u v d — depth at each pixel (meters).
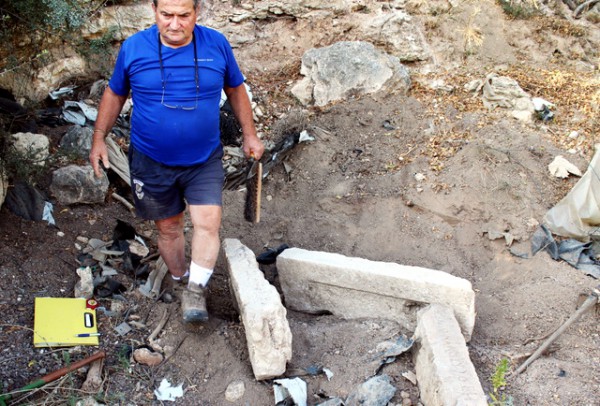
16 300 3.67
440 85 5.86
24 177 4.06
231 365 3.44
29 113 4.77
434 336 3.28
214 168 3.53
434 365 3.12
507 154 4.96
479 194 4.71
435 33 6.33
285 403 3.23
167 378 3.40
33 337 3.48
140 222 4.52
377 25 6.21
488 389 3.33
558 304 3.92
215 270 4.27
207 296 4.03
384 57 5.86
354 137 5.38
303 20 6.28
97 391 3.25
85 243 4.21
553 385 3.35
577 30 6.69
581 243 4.34
